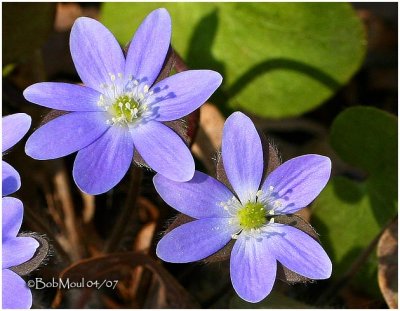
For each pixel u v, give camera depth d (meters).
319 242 0.16
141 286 0.20
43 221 0.19
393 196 0.20
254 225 0.16
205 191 0.16
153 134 0.16
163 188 0.16
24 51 0.20
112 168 0.16
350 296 0.20
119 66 0.17
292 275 0.16
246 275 0.16
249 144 0.16
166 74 0.16
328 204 0.20
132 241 0.20
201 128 0.20
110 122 0.16
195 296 0.20
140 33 0.17
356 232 0.20
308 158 0.16
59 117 0.16
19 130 0.16
